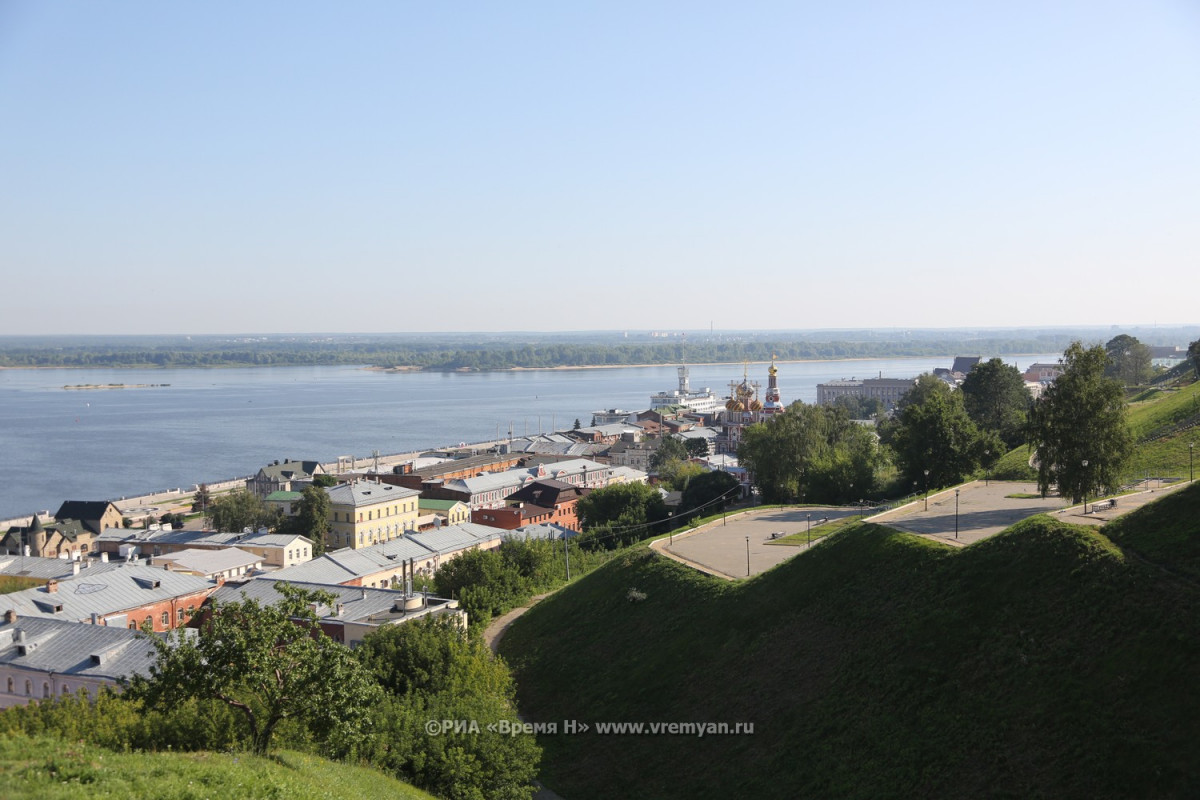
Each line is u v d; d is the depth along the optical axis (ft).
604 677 279.08
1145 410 468.34
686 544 356.79
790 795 193.16
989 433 462.60
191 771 127.65
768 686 229.86
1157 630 173.37
